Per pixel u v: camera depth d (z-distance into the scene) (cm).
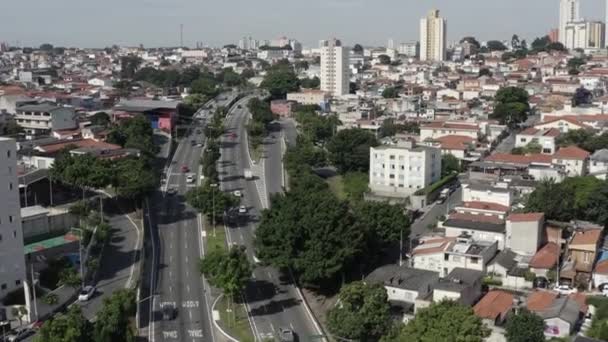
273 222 14850
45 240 15538
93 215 17538
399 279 13050
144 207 19600
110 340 10575
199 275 14950
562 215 16312
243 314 13112
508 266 13862
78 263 14700
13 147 13338
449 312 9975
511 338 10519
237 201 18962
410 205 19638
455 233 15562
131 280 14450
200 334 12156
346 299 11781
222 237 17375
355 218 14700
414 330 10119
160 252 16275
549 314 11206
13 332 12000
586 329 11244
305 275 13738
